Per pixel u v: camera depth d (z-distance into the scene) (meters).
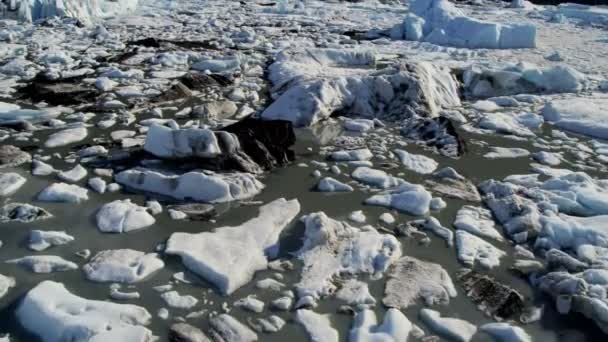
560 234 4.61
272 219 4.68
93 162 5.68
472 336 3.53
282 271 4.06
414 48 12.77
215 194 5.02
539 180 5.84
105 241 4.33
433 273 4.11
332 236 4.40
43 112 7.13
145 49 10.95
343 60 10.34
